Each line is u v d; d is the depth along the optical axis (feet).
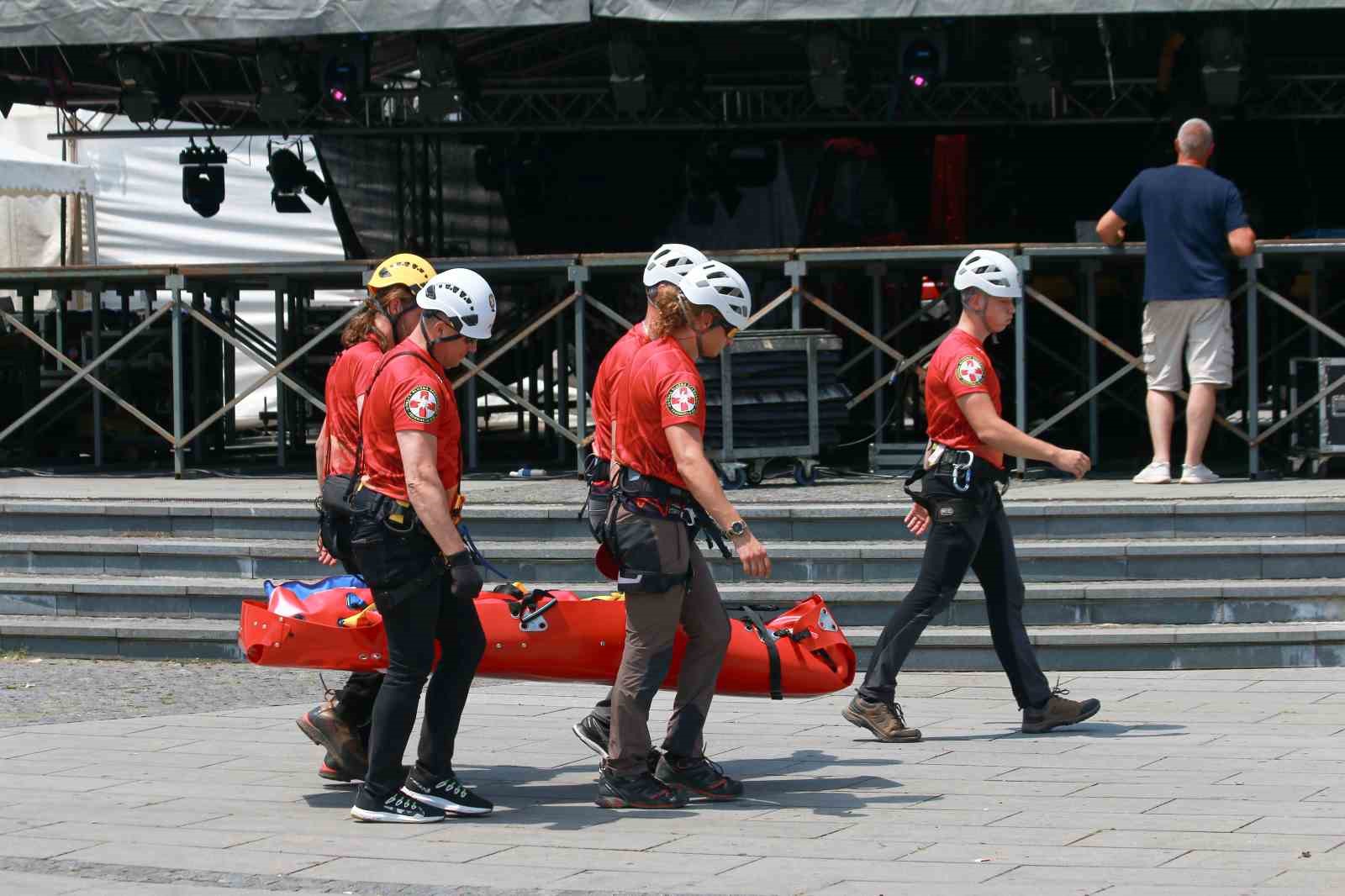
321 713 27.76
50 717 34.40
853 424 64.23
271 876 22.22
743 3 51.06
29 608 42.68
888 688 31.24
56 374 62.13
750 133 72.54
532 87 74.74
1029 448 29.96
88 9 53.31
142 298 77.10
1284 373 62.69
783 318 63.93
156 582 42.45
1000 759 29.30
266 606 27.89
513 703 35.86
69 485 51.03
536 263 50.90
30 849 23.71
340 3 52.29
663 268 26.22
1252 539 40.19
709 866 22.31
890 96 67.97
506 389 51.80
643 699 25.99
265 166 102.73
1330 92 71.36
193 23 53.06
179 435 53.47
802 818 25.21
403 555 24.93
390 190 81.05
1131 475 49.65
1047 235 77.20
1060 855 22.41
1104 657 37.76
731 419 48.01
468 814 25.52
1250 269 46.78
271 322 102.22
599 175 77.77
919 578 31.35
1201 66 57.67
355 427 26.30
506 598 27.99
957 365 30.37
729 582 40.65
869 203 72.49
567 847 23.58
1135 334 63.62
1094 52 70.33
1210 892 20.26
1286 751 29.25
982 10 50.21
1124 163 76.54
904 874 21.58
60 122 78.28
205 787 27.94
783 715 34.22
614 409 26.18
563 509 42.45
